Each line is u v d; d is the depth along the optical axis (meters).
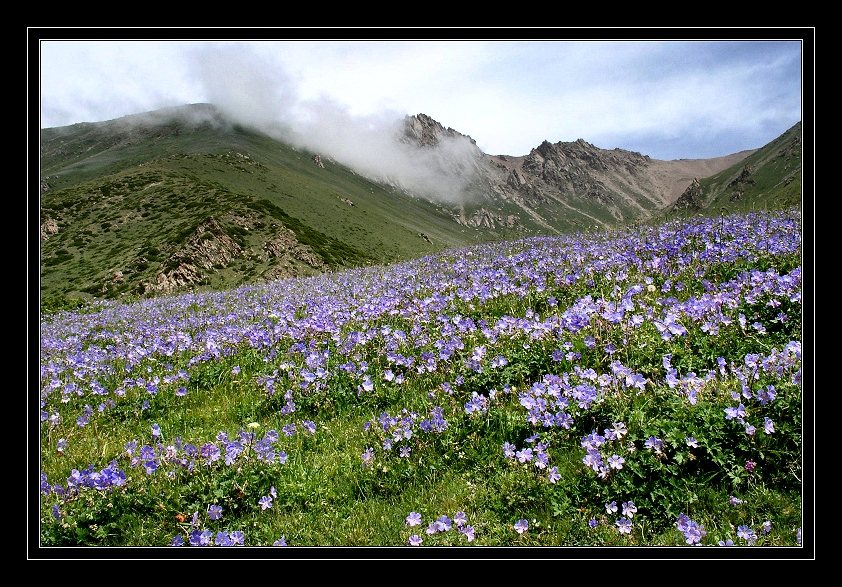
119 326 19.39
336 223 160.12
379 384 8.47
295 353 10.17
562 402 6.24
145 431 8.23
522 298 11.20
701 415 5.52
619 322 7.67
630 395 6.14
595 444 5.45
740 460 5.18
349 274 23.92
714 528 4.68
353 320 12.41
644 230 16.98
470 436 6.43
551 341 7.93
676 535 4.68
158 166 149.88
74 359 11.80
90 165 189.88
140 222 108.75
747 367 6.13
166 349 12.30
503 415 6.58
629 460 5.31
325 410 8.15
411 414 6.83
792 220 13.15
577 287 11.07
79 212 116.56
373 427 7.04
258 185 160.12
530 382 7.39
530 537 4.92
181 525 5.54
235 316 16.72
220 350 11.30
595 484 5.27
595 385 6.46
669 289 10.04
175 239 89.94
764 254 10.54
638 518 4.98
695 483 5.10
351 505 5.84
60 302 35.09
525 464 5.79
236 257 89.69
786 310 7.66
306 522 5.58
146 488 6.03
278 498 5.94
